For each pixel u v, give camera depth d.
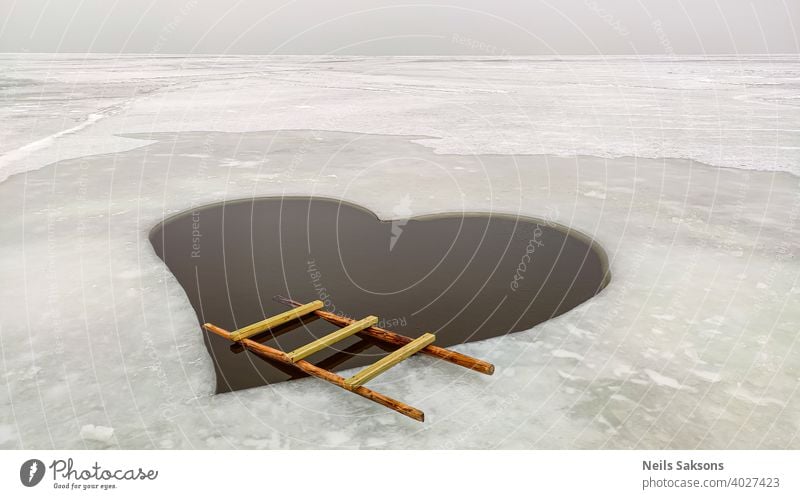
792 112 14.67
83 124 12.84
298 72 34.69
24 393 2.86
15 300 3.97
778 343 3.33
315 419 2.63
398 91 21.00
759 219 5.89
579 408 2.71
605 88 22.19
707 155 9.40
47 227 5.64
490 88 22.36
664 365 3.10
